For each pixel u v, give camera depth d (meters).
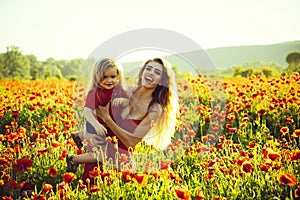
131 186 3.52
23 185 3.58
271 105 4.91
